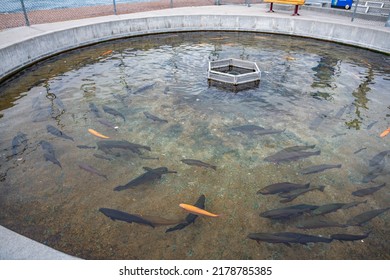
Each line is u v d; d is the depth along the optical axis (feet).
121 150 17.67
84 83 27.61
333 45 40.47
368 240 12.13
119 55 35.94
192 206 12.73
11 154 17.42
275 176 15.72
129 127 20.16
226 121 21.12
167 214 13.26
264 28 46.09
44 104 23.52
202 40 42.91
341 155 17.52
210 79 28.25
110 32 41.32
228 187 14.88
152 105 23.26
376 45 36.91
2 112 22.30
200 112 22.30
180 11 50.26
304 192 14.33
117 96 24.79
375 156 17.28
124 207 13.61
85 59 34.42
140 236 12.15
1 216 13.11
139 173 15.90
